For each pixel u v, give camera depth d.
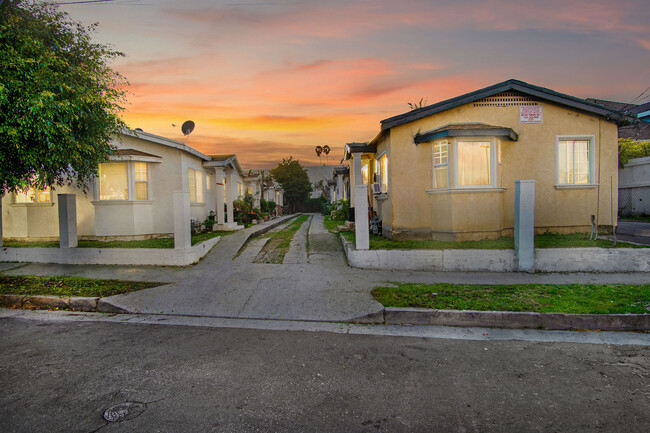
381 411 3.36
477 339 5.27
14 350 4.87
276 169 47.94
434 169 10.40
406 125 10.60
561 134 10.51
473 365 4.37
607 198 10.66
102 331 5.66
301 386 3.84
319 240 13.02
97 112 7.86
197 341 5.22
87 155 8.09
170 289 7.66
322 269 8.97
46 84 6.45
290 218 31.00
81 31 7.96
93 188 12.05
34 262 10.40
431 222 10.50
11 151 6.73
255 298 7.09
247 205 18.91
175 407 3.42
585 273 8.42
